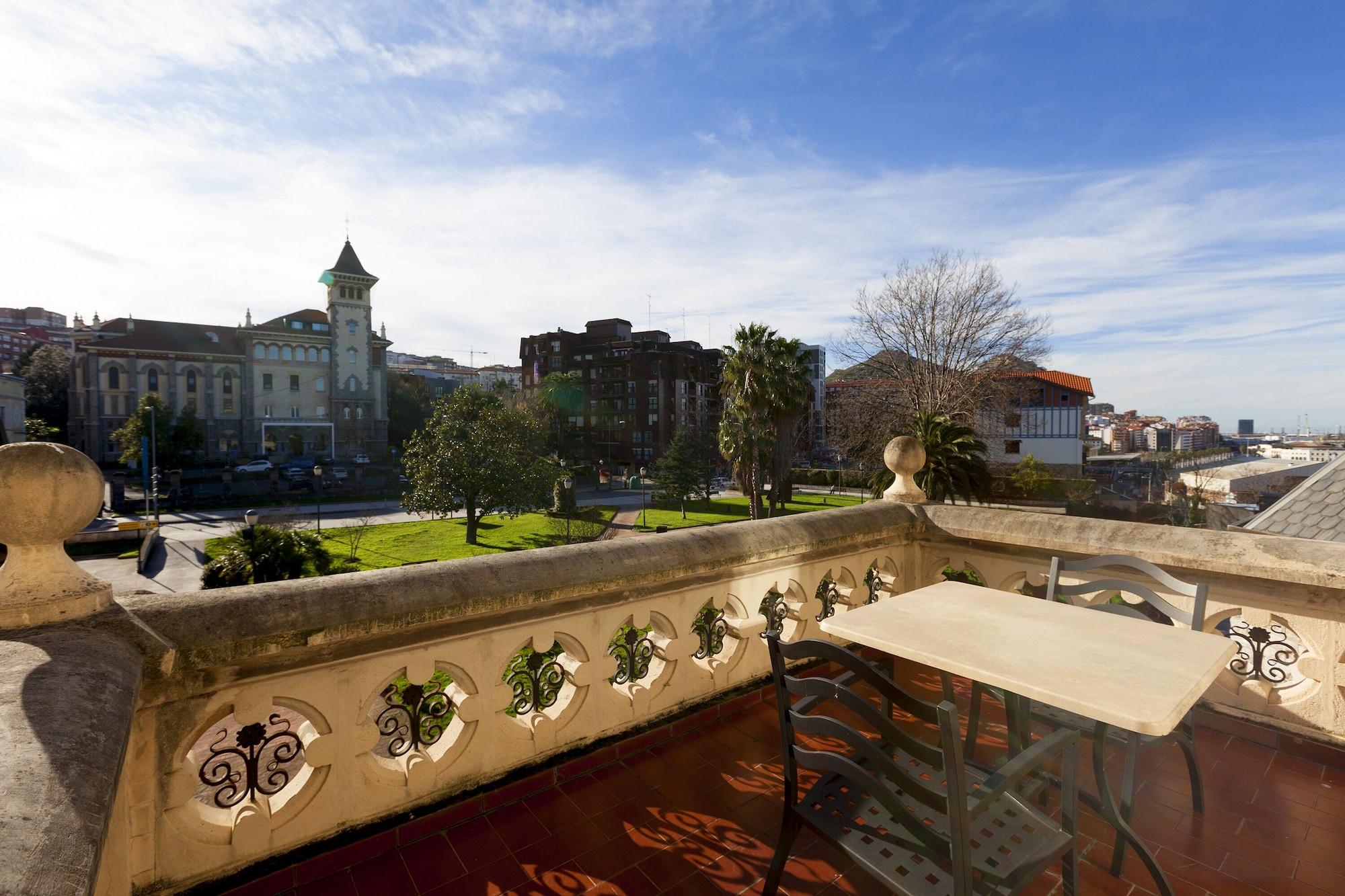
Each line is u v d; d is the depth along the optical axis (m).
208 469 69.62
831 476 60.34
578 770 2.90
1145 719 1.58
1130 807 2.26
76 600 1.72
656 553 3.14
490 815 2.60
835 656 1.75
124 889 1.82
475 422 33.38
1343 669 2.94
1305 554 2.96
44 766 0.99
